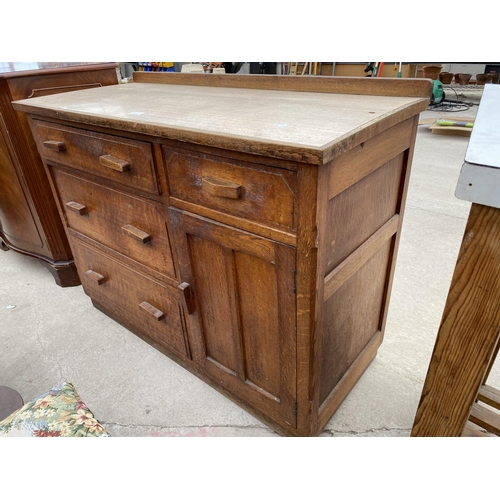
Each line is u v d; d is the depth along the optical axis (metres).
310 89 1.28
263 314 1.02
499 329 0.67
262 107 1.07
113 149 1.16
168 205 1.09
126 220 1.30
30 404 0.89
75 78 1.74
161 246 1.22
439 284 1.89
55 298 1.97
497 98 0.76
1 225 2.17
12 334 1.74
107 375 1.51
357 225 0.99
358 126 0.81
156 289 1.36
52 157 1.43
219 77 1.49
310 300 0.88
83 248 1.62
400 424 1.26
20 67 1.72
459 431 0.82
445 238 2.25
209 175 0.93
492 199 0.56
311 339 0.94
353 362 1.30
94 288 1.72
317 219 0.78
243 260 0.99
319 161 0.69
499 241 0.61
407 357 1.51
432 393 0.81
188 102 1.21
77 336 1.71
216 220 0.98
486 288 0.65
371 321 1.34
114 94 1.44
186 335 1.35
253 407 1.28
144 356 1.59
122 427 1.30
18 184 1.82
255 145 0.77
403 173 1.13
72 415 0.86
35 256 2.09
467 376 0.75
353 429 1.25
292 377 1.04
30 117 1.41
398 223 1.20
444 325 0.73
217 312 1.16
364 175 0.90
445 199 2.70
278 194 0.81
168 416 1.33
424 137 4.03
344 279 0.99
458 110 4.72
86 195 1.41
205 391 1.42
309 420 1.09
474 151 0.58
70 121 1.25
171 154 1.00
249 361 1.17
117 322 1.79
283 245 0.86
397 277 1.95
